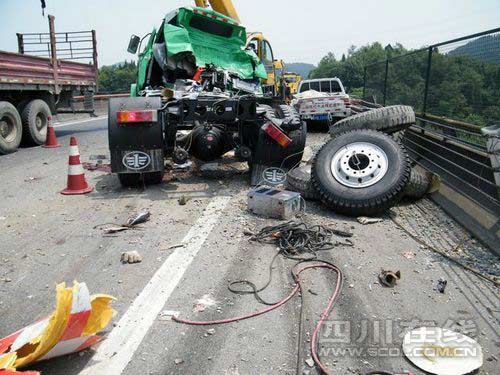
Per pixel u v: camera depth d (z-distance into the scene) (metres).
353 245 4.85
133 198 6.59
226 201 6.39
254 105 6.79
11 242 4.91
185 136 8.14
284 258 4.49
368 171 5.82
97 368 2.87
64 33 14.78
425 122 8.93
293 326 3.34
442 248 4.88
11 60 10.55
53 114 13.14
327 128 16.77
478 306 3.66
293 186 6.50
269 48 12.76
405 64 11.55
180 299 3.69
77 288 2.84
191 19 8.25
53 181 7.76
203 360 2.96
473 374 2.86
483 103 6.65
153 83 9.02
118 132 6.58
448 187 6.59
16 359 2.65
